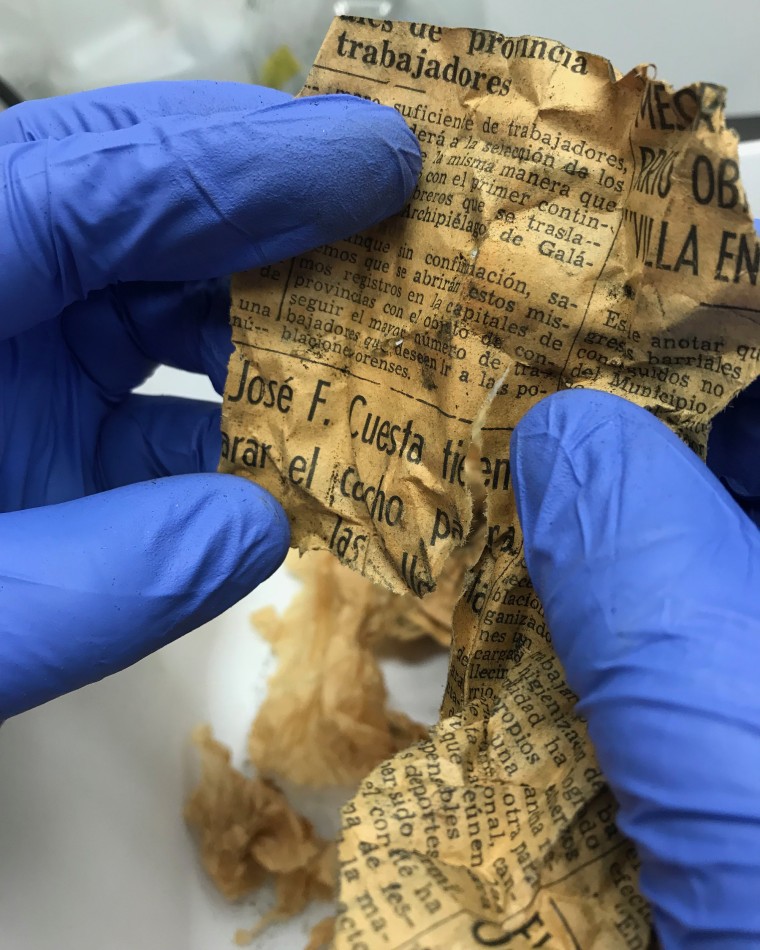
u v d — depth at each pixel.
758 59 0.18
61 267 0.11
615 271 0.09
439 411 0.10
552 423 0.09
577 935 0.08
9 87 0.19
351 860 0.08
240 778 0.14
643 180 0.09
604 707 0.08
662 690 0.08
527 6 0.18
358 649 0.16
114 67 0.20
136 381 0.14
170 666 0.15
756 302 0.08
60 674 0.10
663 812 0.08
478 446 0.10
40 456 0.13
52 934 0.10
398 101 0.10
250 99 0.12
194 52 0.20
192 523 0.10
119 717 0.13
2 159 0.10
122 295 0.13
